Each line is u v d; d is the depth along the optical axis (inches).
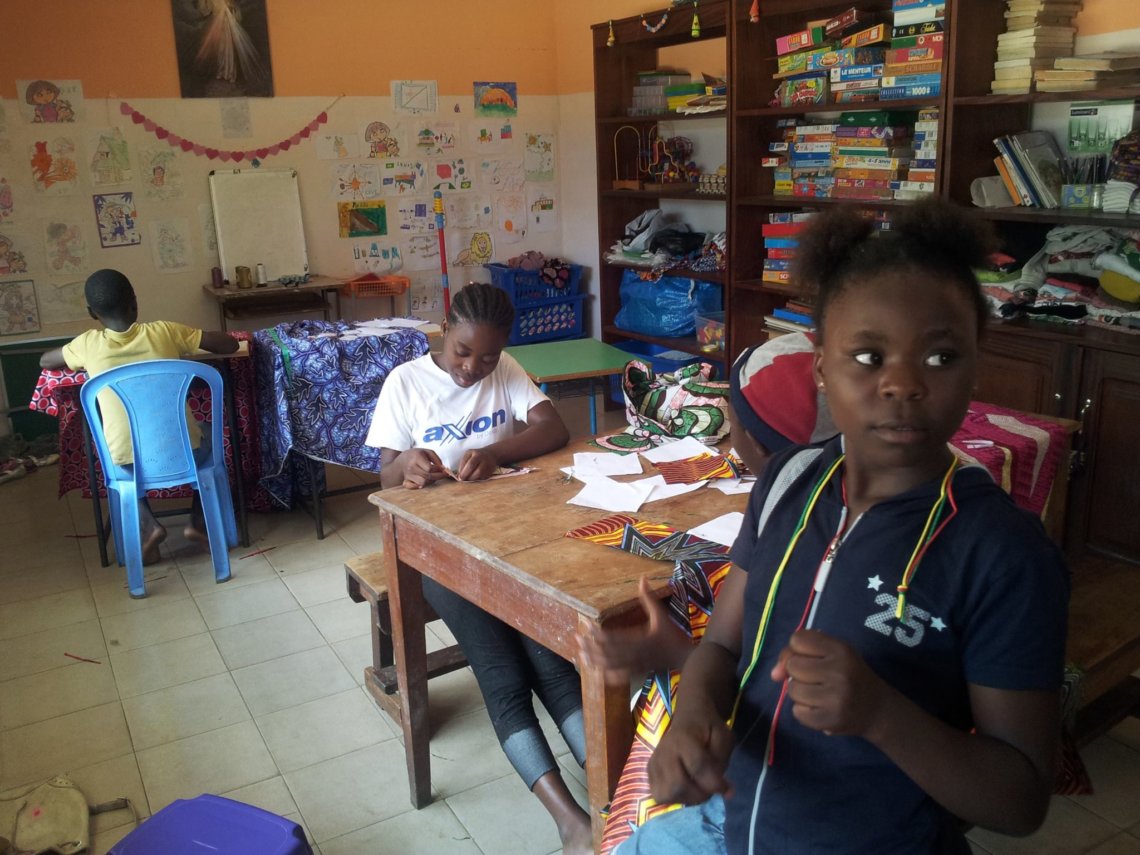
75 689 108.9
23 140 197.9
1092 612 78.0
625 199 225.3
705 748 37.0
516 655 79.4
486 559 63.2
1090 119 136.6
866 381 33.7
